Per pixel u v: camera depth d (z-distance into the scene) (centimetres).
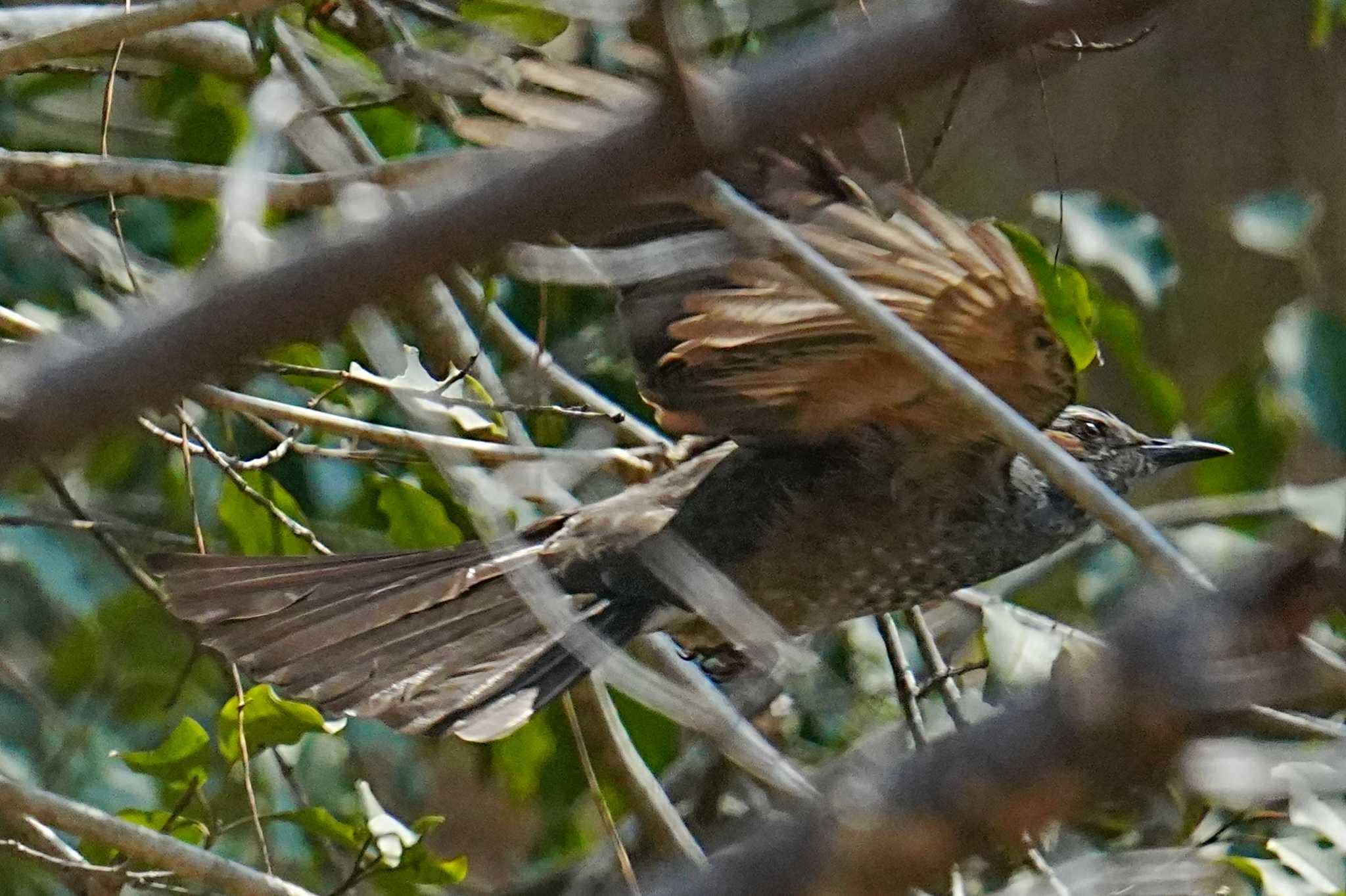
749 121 306
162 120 1025
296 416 775
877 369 728
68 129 1059
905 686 835
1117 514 539
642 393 766
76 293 988
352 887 789
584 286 903
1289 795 664
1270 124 1389
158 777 787
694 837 888
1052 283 841
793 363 737
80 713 1066
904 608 854
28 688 1062
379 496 947
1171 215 1359
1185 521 980
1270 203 1053
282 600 792
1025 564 891
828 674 909
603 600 812
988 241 609
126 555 888
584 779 979
